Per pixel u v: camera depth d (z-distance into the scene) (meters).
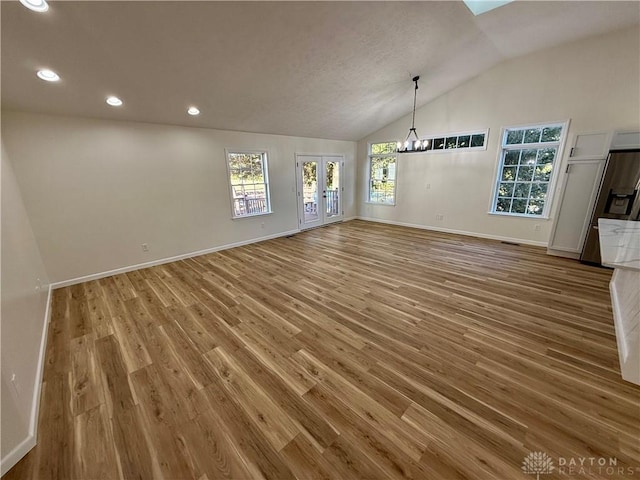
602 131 3.90
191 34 2.62
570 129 4.50
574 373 1.99
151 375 2.05
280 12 2.63
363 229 6.79
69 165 3.54
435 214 6.44
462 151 5.74
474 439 1.53
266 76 3.61
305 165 6.54
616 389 1.84
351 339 2.43
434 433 1.57
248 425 1.64
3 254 1.97
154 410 1.75
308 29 2.95
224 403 1.79
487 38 3.97
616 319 2.57
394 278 3.72
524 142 5.07
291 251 5.08
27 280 2.44
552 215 4.90
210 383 1.96
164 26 2.45
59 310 3.01
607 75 4.07
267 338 2.46
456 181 5.95
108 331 2.61
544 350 2.23
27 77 2.63
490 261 4.32
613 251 2.03
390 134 6.88
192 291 3.44
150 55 2.76
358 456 1.45
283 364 2.14
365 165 7.59
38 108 3.16
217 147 4.94
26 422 1.56
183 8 2.32
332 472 1.38
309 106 4.81
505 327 2.55
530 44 4.29
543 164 4.93
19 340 1.84
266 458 1.45
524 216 5.20
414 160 6.54
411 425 1.62
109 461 1.46
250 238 5.72
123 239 4.09
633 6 3.27
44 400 1.84
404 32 3.40
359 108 5.45
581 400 1.76
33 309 2.42
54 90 2.92
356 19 2.98
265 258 4.70
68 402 1.82
